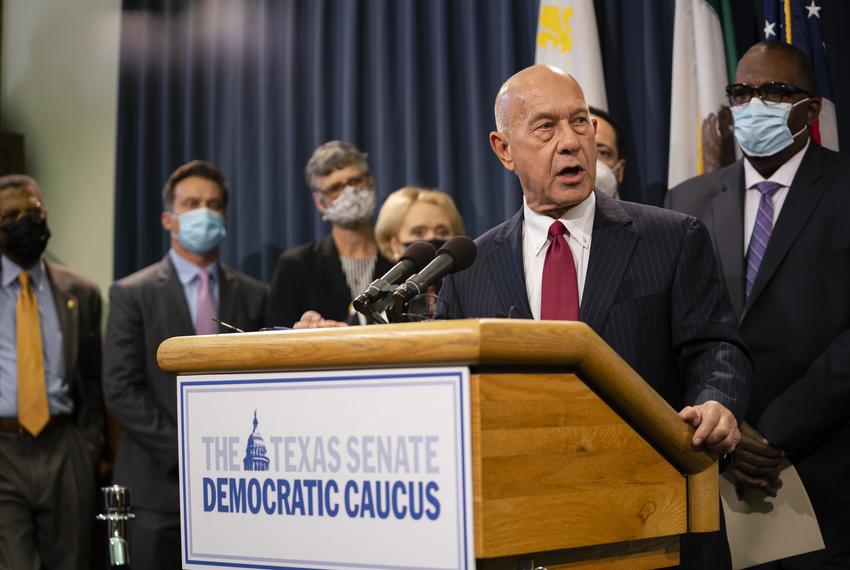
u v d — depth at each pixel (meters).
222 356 1.41
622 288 1.87
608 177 3.30
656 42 3.74
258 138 4.57
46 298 3.96
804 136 2.81
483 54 4.04
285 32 4.49
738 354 1.82
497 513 1.19
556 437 1.27
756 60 2.82
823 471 2.57
